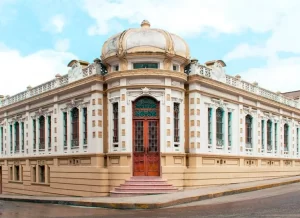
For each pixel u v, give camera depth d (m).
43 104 28.95
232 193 21.02
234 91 26.98
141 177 22.03
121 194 21.19
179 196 18.98
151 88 22.36
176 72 22.73
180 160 22.97
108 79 23.00
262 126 31.12
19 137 32.94
